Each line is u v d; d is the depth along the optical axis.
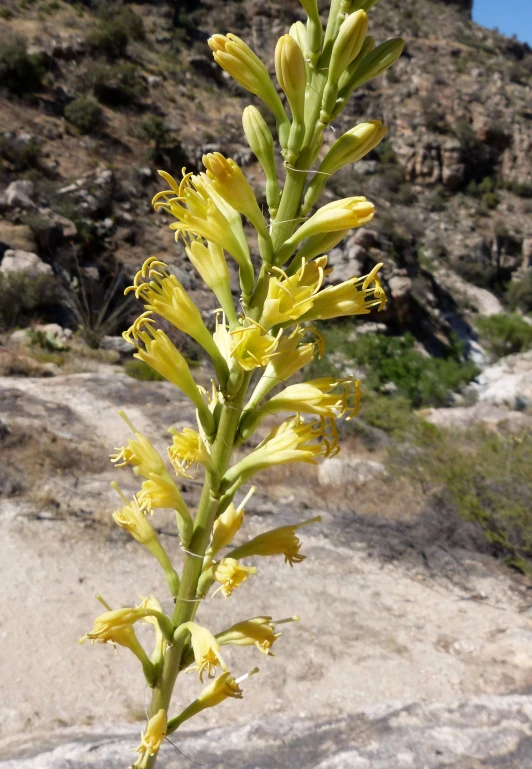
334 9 1.87
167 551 9.66
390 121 61.94
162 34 55.53
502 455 11.29
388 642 8.41
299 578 9.65
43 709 6.58
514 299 51.88
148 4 57.75
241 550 2.08
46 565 8.85
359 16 1.78
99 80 41.69
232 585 1.94
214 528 2.06
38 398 15.23
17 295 23.97
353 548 10.63
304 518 11.38
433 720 6.10
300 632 8.38
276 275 1.83
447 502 11.70
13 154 33.12
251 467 1.93
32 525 9.62
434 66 69.19
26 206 29.31
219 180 1.79
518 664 8.09
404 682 7.66
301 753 5.50
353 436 15.59
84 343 22.80
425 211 57.19
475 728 5.93
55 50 42.31
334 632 8.47
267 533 2.09
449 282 49.62
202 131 44.72
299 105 1.83
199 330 1.88
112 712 6.71
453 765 5.35
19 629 7.65
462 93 66.00
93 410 15.26
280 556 10.17
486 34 80.69
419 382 29.14
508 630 8.89
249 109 1.89
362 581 9.79
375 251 38.84
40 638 7.58
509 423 20.73
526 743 5.71
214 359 1.89
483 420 21.05
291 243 1.83
